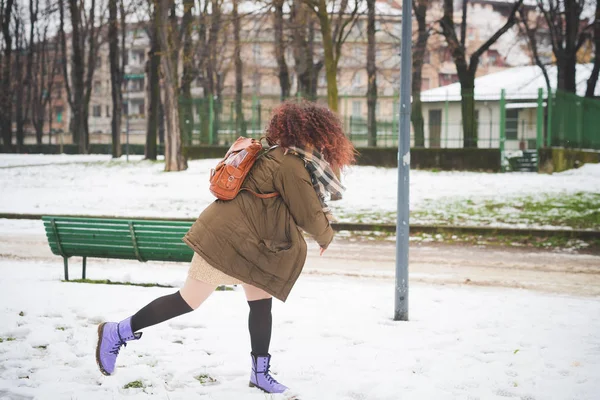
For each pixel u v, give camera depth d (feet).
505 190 66.39
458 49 102.63
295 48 114.73
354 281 29.22
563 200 58.44
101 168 98.94
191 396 13.24
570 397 13.53
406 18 20.07
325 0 64.69
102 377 14.23
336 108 65.87
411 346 17.03
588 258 37.40
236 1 75.72
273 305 21.67
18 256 34.45
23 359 15.47
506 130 106.22
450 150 90.74
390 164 93.66
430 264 34.65
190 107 105.19
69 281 26.14
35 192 66.03
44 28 185.68
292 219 12.68
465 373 14.96
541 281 30.19
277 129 12.81
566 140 93.20
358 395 13.51
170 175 83.71
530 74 153.17
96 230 25.89
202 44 109.60
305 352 16.38
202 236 12.50
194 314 19.75
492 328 19.16
